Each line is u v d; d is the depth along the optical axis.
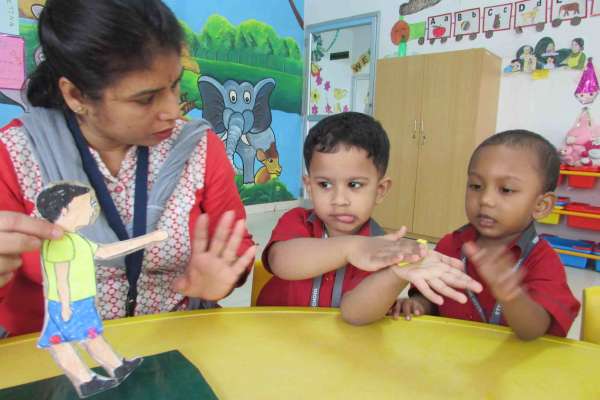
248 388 0.47
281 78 4.41
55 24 0.53
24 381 0.48
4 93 2.70
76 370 0.43
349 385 0.48
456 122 3.19
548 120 3.08
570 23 2.91
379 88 3.59
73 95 0.59
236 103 4.03
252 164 4.27
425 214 3.44
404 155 3.50
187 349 0.56
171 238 0.78
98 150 0.71
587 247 2.76
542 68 3.06
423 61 3.31
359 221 0.85
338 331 0.62
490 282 0.58
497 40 3.25
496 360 0.55
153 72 0.54
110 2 0.51
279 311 0.68
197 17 3.64
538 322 0.60
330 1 4.29
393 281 0.62
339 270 0.84
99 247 0.44
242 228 0.65
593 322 0.71
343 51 4.45
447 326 0.64
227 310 0.68
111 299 0.75
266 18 4.17
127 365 0.46
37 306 0.74
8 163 0.66
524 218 0.79
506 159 0.77
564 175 2.92
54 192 0.42
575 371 0.53
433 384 0.49
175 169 0.76
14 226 0.40
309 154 0.87
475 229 0.89
